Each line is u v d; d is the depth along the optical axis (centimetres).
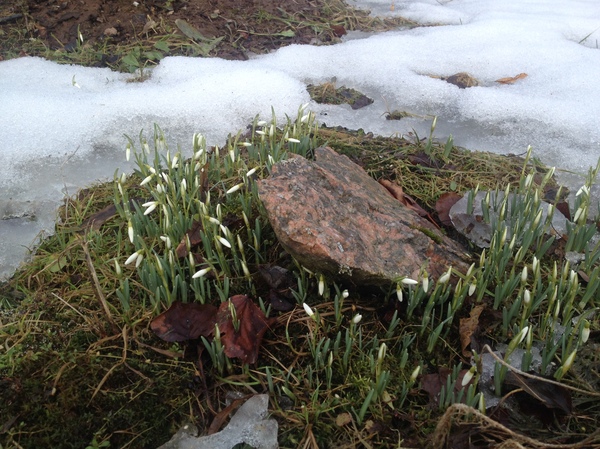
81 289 69
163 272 63
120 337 64
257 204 77
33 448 55
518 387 59
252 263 72
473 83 113
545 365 59
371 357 59
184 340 63
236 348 61
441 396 57
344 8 143
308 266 66
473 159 92
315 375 61
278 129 97
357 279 65
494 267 68
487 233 75
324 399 59
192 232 72
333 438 56
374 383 58
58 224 79
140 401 59
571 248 73
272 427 56
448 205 79
